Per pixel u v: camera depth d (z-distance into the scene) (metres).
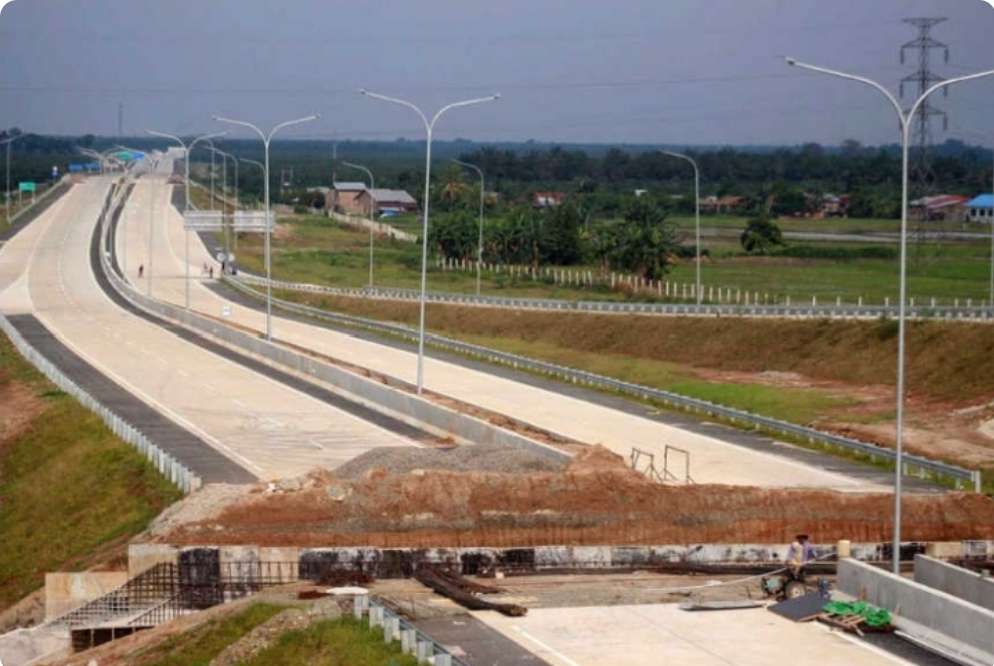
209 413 80.25
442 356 108.81
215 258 188.75
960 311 100.62
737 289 146.50
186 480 58.66
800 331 103.81
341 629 41.12
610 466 57.81
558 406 84.38
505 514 52.75
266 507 52.03
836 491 55.69
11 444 81.12
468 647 40.28
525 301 134.75
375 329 126.38
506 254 183.50
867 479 62.78
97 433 75.31
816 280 154.25
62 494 68.19
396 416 80.25
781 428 75.12
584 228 185.88
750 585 47.72
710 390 93.25
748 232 188.75
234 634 42.28
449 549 49.16
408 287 162.75
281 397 87.06
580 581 48.31
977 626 39.78
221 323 118.12
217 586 47.75
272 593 45.78
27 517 67.88
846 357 97.88
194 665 40.91
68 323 126.38
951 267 163.62
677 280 158.38
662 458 67.25
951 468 61.78
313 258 194.50
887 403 86.62
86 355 105.69
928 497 55.25
